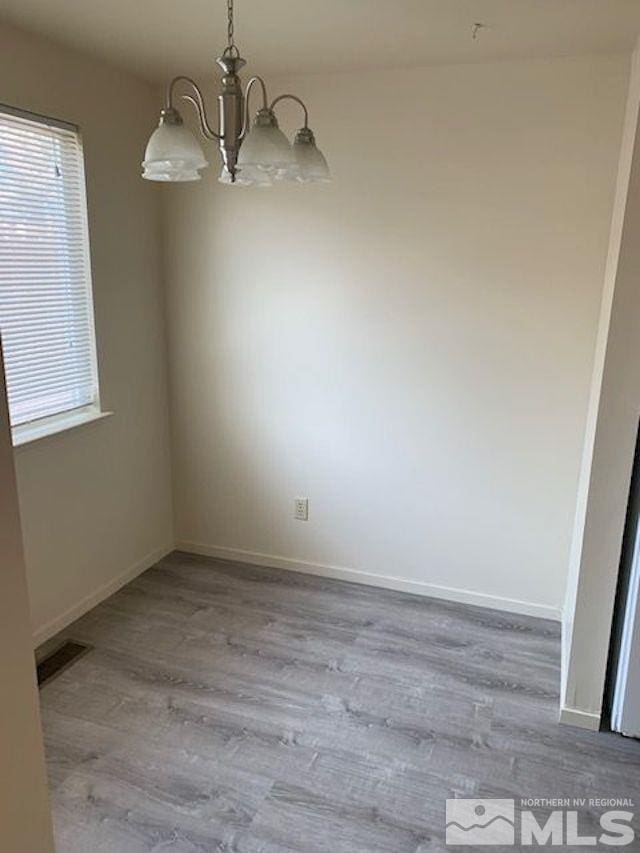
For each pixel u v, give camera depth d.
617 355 1.96
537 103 2.50
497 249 2.69
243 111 1.62
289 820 1.87
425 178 2.71
